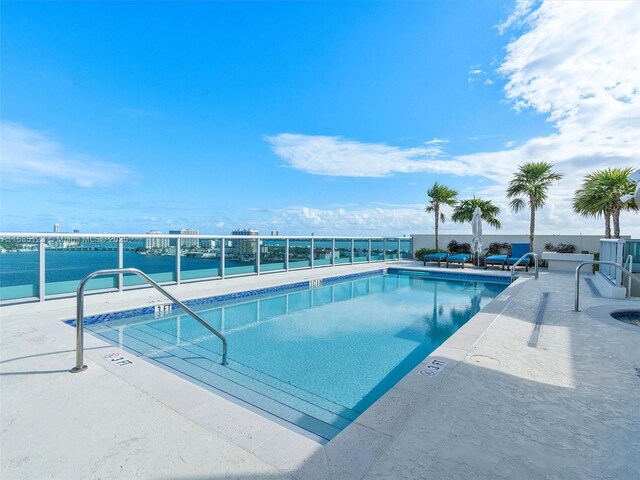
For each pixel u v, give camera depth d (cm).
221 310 716
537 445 198
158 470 176
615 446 197
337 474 173
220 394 333
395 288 1030
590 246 1455
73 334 418
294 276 1053
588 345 389
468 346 384
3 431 210
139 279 706
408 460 183
